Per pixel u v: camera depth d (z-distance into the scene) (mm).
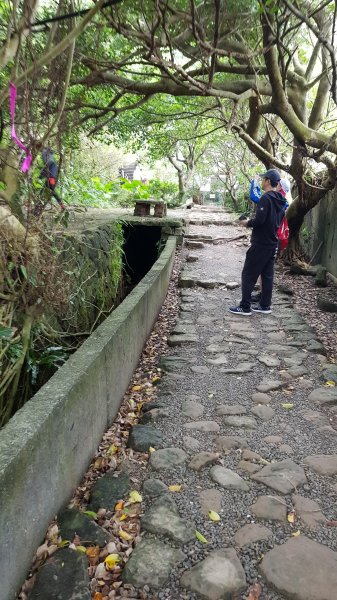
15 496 1767
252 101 7449
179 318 5691
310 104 8992
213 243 10492
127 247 10172
